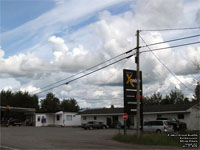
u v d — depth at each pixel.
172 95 71.69
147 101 76.12
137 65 21.77
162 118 36.34
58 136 25.84
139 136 20.12
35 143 18.73
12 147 16.16
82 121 53.41
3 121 56.81
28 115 61.62
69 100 97.69
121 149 15.80
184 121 36.59
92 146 17.27
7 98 73.56
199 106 34.56
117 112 46.00
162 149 16.22
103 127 43.12
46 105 88.88
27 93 75.81
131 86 24.17
